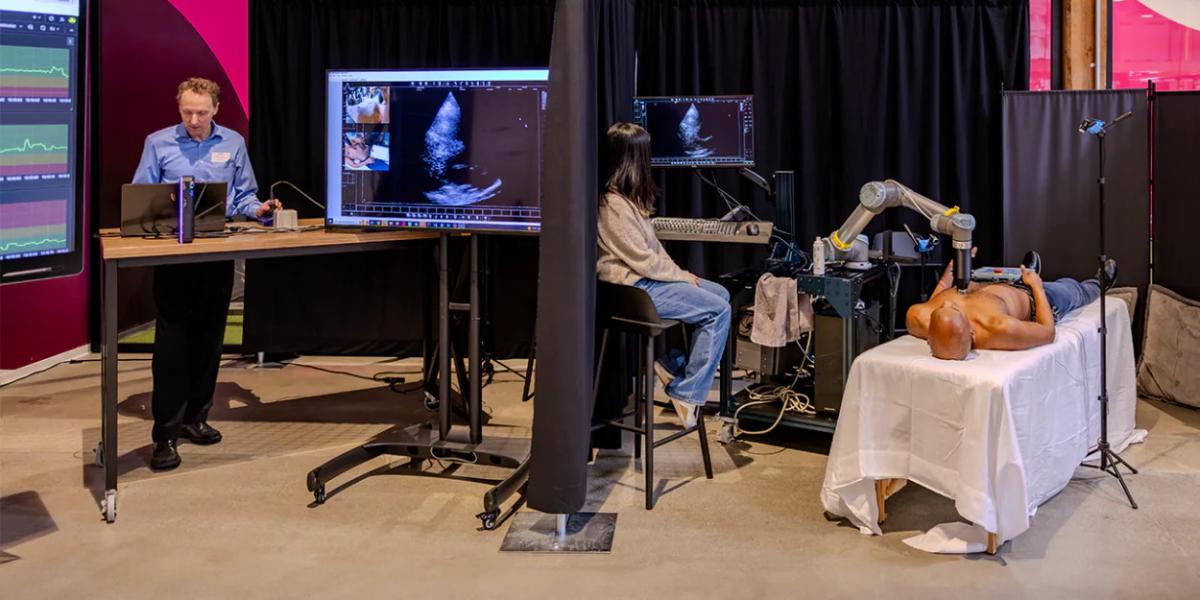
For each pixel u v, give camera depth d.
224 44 5.41
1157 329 4.61
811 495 3.27
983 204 5.30
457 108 3.15
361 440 3.93
